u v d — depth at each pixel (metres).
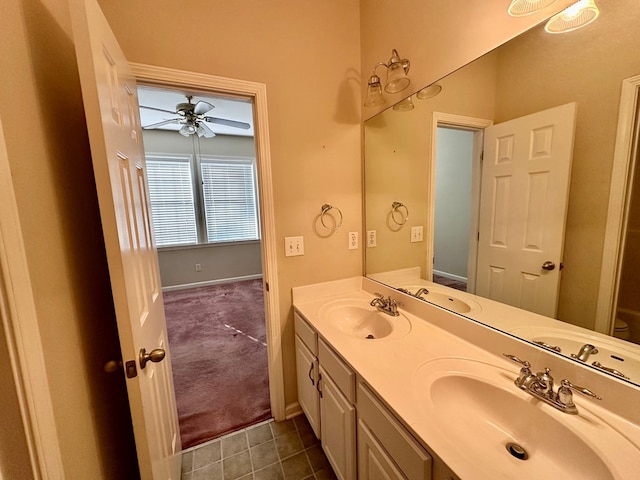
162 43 1.21
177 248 4.55
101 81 0.69
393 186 1.55
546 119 0.87
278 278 1.60
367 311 1.52
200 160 4.61
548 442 0.72
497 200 1.04
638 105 0.68
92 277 0.90
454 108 1.17
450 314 1.19
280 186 1.54
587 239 0.80
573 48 0.79
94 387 0.83
